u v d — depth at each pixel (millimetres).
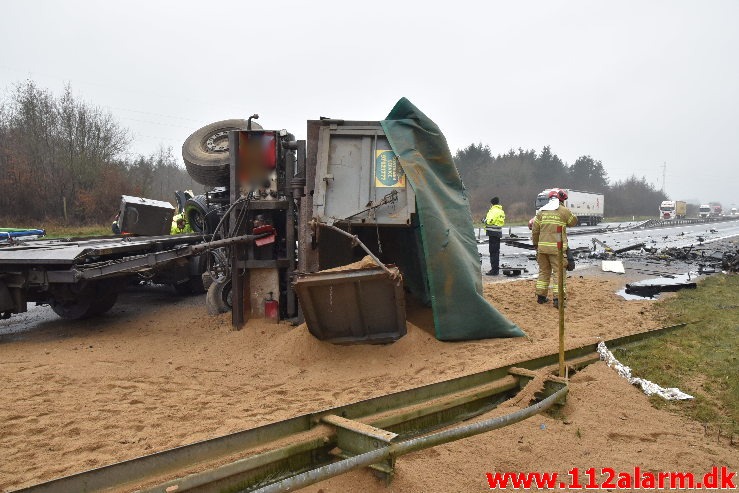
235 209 8906
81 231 34188
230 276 9172
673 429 4707
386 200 7504
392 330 7270
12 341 8664
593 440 4434
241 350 7754
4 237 12016
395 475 3629
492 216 15008
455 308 7570
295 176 8875
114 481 3307
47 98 38406
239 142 8891
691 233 37094
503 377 5691
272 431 3963
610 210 97000
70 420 5148
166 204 13539
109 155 39688
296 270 8930
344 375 6527
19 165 36000
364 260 6973
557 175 93938
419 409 4633
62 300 9438
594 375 5910
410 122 8195
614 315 9531
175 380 6461
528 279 14023
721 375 6055
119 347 8117
